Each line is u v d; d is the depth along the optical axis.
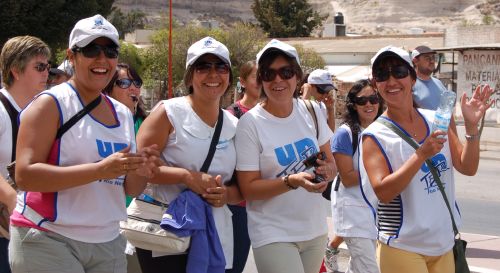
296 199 4.78
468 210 12.18
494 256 7.89
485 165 19.25
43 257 3.88
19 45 4.87
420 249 4.16
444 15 153.50
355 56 57.03
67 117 3.92
